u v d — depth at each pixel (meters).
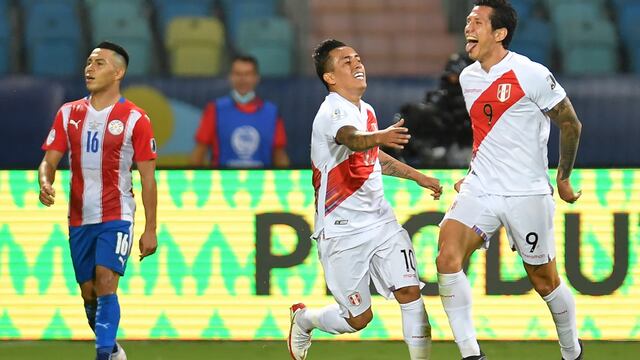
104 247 17.45
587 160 30.14
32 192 20.89
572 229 20.81
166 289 21.05
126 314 21.05
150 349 20.52
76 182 17.59
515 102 16.62
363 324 17.36
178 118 30.31
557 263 20.83
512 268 20.91
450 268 16.77
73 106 17.67
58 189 20.89
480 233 17.00
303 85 30.33
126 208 17.66
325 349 20.64
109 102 17.56
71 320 21.06
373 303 21.25
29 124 30.00
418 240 20.92
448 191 20.89
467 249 17.02
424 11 37.47
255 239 21.00
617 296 20.89
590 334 20.91
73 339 21.09
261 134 26.62
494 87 16.72
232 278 21.05
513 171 16.84
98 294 17.44
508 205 16.86
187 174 21.00
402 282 16.72
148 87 30.27
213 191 21.00
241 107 26.58
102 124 17.41
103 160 17.39
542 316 20.97
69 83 30.11
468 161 23.86
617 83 30.17
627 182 20.81
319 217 16.94
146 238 17.66
